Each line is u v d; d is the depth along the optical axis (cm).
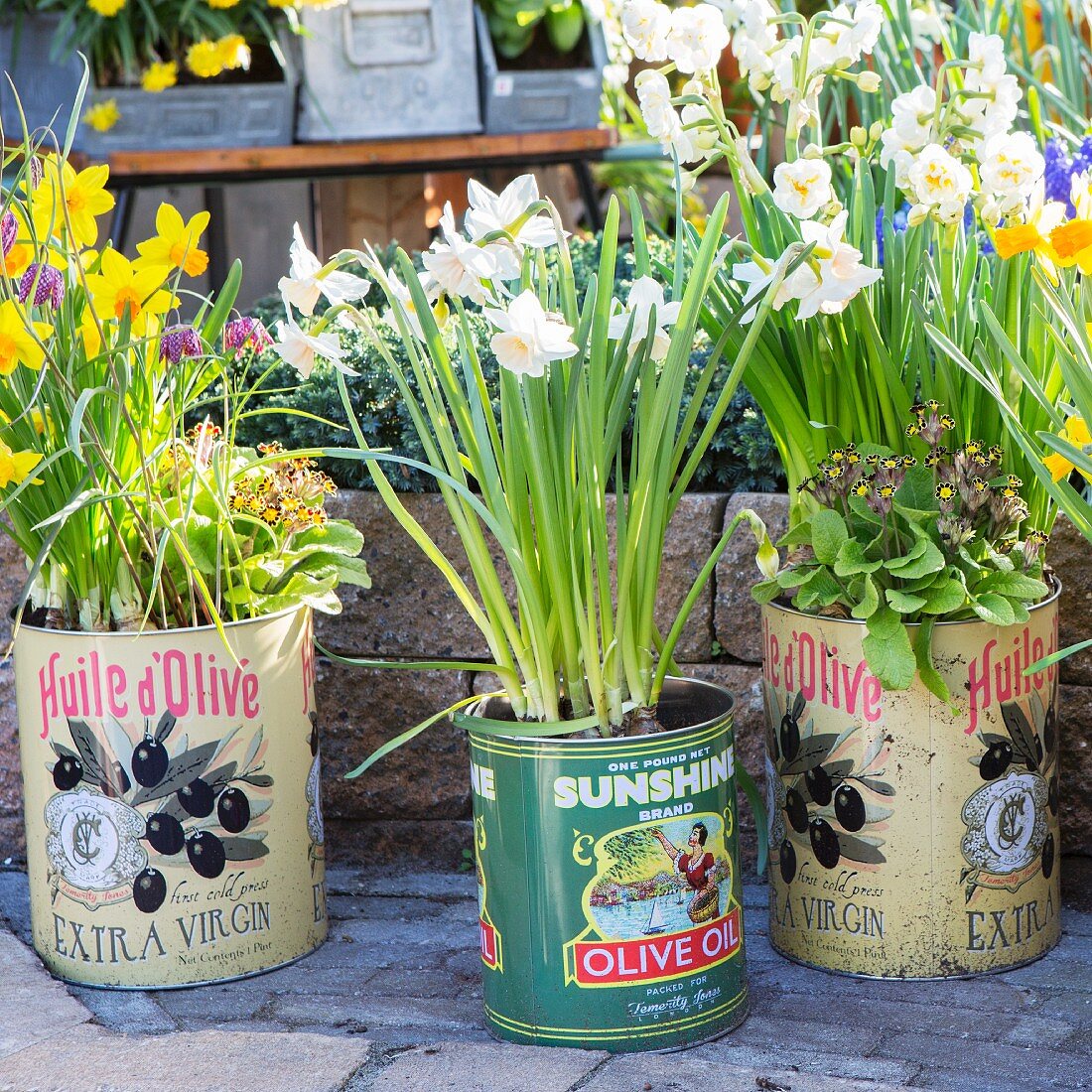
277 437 246
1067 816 218
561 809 170
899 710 183
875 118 265
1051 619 190
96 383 191
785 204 164
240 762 196
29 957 204
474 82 353
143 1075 167
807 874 194
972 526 182
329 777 244
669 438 172
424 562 235
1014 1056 170
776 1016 183
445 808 242
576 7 364
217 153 350
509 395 168
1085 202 162
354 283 173
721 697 184
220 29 359
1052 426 185
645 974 172
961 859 186
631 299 169
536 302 150
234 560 204
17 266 183
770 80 188
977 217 181
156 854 193
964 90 180
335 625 240
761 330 190
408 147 353
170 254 190
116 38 362
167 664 190
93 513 194
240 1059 170
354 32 348
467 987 197
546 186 427
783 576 184
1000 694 184
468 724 178
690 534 227
